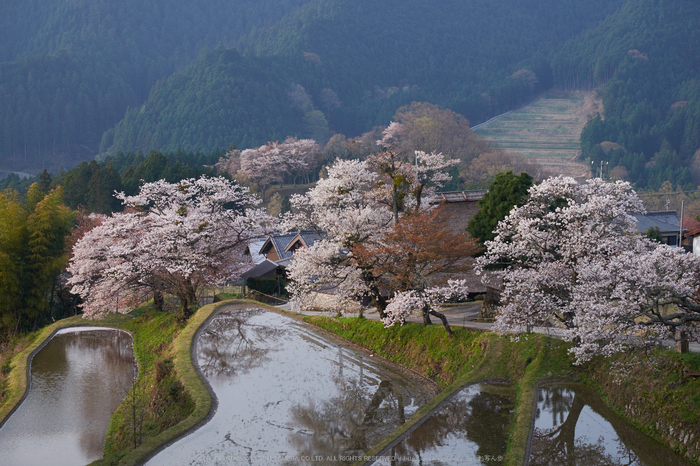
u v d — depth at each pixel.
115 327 48.25
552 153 190.25
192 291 44.19
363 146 159.38
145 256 40.66
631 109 184.88
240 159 130.75
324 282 36.06
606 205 26.73
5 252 45.72
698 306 19.98
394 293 32.88
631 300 20.00
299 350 36.12
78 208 75.94
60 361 38.72
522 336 28.64
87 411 30.09
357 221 34.41
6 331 46.62
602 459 19.30
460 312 37.47
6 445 26.25
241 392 29.08
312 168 135.50
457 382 27.70
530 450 20.22
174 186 47.06
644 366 22.47
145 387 32.94
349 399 27.78
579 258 26.53
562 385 25.19
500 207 37.66
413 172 37.75
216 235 44.53
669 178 138.12
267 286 54.25
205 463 21.58
